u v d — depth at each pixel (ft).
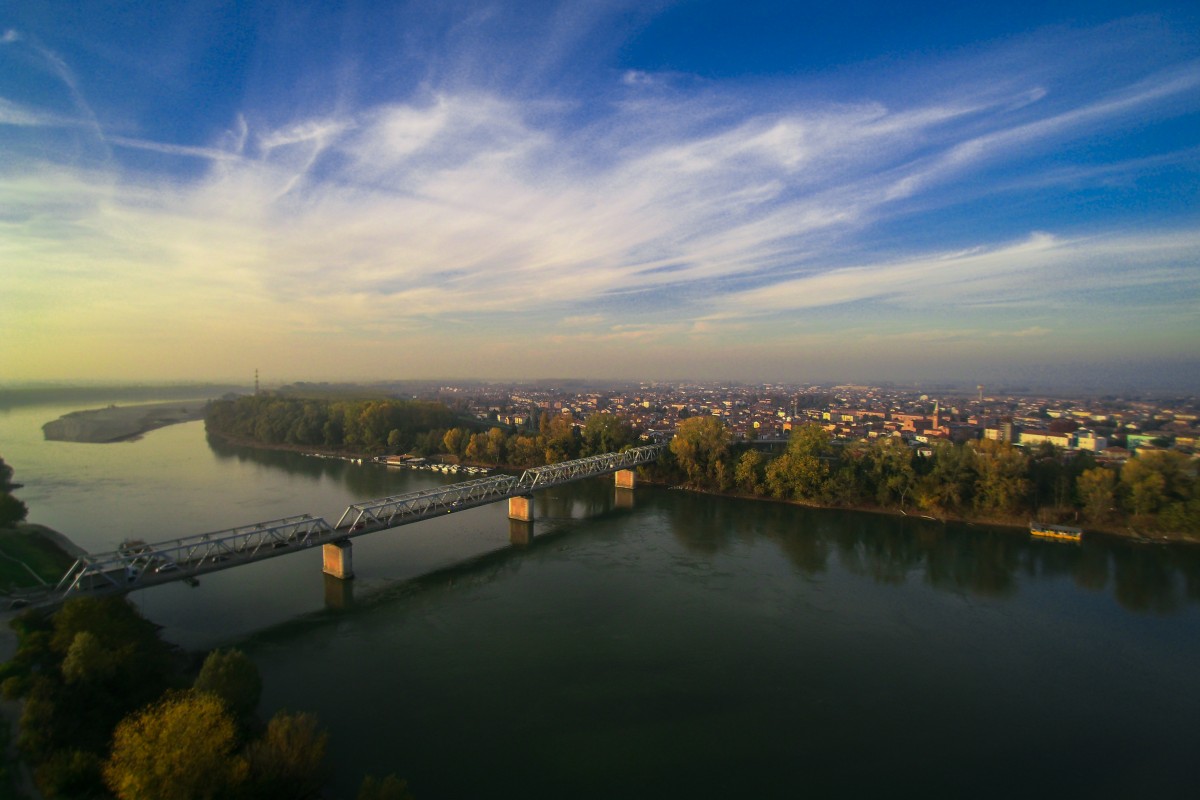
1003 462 507.71
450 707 215.51
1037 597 330.54
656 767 186.29
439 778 178.81
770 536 451.94
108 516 465.88
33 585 276.21
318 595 321.73
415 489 606.55
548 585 339.98
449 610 302.86
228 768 138.10
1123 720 215.72
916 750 197.16
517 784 177.17
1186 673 248.93
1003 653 263.90
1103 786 182.29
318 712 210.59
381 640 267.80
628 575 357.61
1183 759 195.11
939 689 233.76
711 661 251.80
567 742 197.16
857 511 533.55
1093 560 399.65
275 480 651.66
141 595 317.83
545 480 523.70
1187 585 353.10
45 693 160.04
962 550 419.95
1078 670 250.37
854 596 327.26
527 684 231.91
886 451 552.00
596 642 267.80
